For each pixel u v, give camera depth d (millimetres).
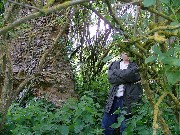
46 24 5227
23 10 4043
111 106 4750
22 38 5074
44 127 3777
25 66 5168
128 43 1654
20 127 3783
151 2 1346
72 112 4156
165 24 1707
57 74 5574
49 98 5387
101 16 1688
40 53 5176
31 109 4273
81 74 6445
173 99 1735
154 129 1484
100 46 6395
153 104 1770
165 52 1486
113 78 4660
